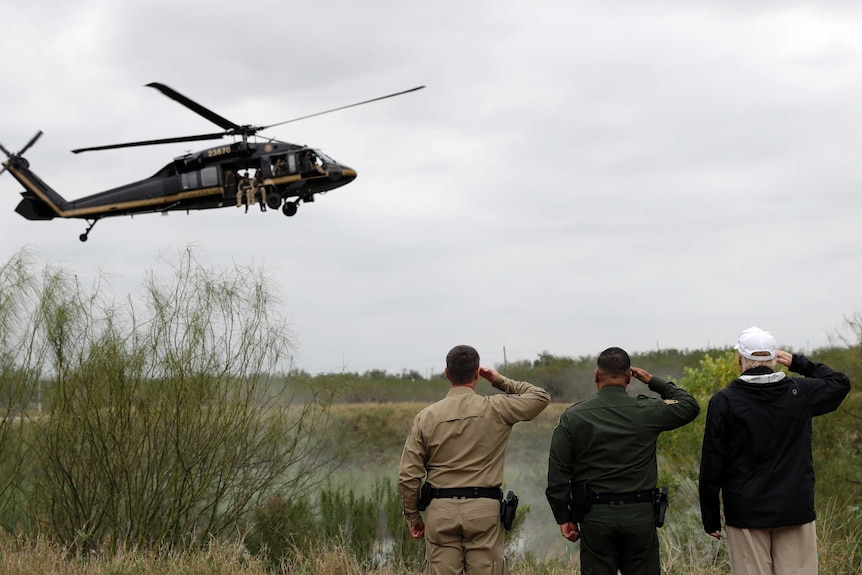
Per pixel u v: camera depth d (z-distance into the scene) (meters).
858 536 7.62
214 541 7.70
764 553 4.64
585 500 4.80
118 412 8.13
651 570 4.80
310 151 17.77
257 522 8.38
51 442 8.17
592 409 4.86
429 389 31.55
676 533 9.14
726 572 7.25
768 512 4.56
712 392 10.86
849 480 9.10
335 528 8.62
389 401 30.64
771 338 4.70
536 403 4.98
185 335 8.34
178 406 8.15
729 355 10.98
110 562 7.14
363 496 9.05
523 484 14.63
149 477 8.23
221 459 8.33
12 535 8.15
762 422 4.60
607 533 4.74
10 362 8.39
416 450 4.93
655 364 25.50
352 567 7.33
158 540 7.94
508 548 8.80
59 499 8.26
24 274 8.38
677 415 4.82
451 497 4.83
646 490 4.79
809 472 4.63
